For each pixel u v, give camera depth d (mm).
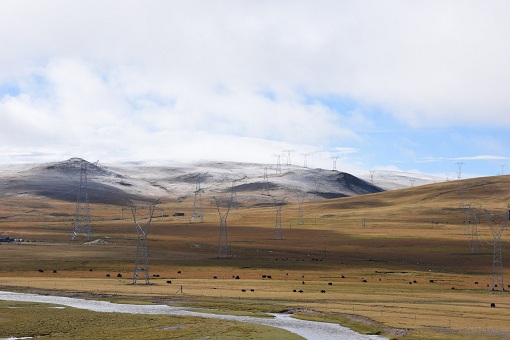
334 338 71125
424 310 90625
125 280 134625
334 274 154125
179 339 69312
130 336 70688
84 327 76062
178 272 153750
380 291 118312
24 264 159250
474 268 179000
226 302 99500
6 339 69500
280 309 92125
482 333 71812
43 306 94312
